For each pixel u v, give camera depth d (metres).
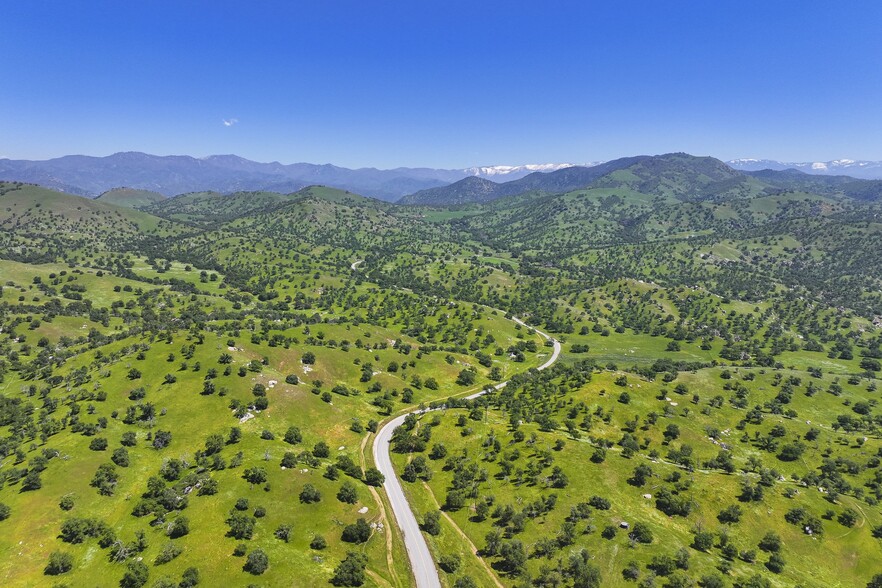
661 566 112.19
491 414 196.62
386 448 174.00
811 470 166.00
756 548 125.50
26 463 138.88
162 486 130.12
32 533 112.06
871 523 135.12
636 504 136.75
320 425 179.62
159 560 103.44
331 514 124.50
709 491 143.00
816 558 123.88
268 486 129.00
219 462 140.12
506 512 131.75
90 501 125.62
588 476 147.00
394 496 142.88
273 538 112.19
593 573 107.94
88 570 102.75
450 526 131.38
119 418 164.00
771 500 140.88
